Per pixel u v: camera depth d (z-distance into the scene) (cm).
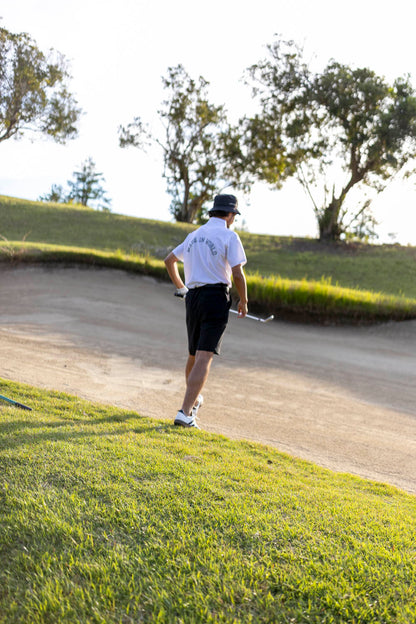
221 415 539
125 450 328
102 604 183
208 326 432
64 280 1366
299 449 455
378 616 183
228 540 226
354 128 3019
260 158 3653
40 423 377
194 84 3944
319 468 378
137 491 267
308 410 598
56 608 180
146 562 206
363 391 717
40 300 1162
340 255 2723
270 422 533
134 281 1407
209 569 204
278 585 196
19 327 902
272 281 1340
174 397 584
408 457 465
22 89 3459
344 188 3098
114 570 201
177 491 271
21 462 290
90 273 1445
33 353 719
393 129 2839
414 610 185
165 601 184
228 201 452
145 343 881
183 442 375
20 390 480
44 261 1488
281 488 300
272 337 1057
